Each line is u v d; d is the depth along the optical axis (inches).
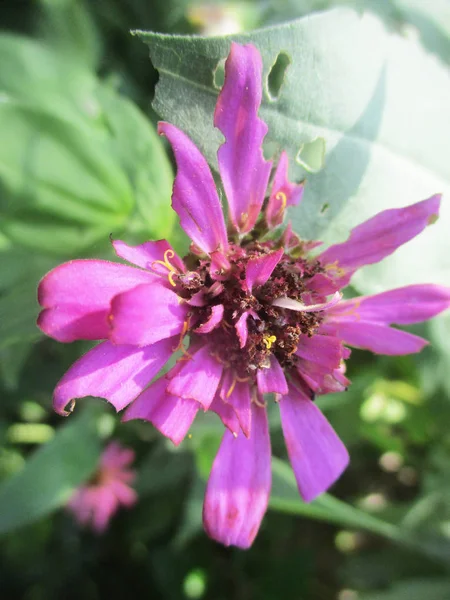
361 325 3.5
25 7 4.7
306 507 4.6
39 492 5.4
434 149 4.1
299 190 3.4
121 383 2.8
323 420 3.4
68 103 4.0
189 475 6.8
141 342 2.7
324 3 5.2
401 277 4.2
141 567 7.6
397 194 4.0
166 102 3.1
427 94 4.1
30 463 5.4
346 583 7.8
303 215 3.6
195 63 3.0
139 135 4.1
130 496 7.2
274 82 3.7
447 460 7.0
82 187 3.8
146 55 5.1
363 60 3.7
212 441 5.2
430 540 6.7
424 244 4.2
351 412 6.5
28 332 3.7
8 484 5.3
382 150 3.9
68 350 5.7
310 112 3.5
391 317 3.6
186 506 6.3
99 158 3.8
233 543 3.2
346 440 6.7
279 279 3.3
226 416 3.2
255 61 2.9
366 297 3.6
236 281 3.2
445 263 4.3
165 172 4.1
